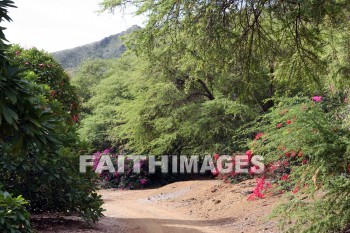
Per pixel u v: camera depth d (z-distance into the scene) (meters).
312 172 5.48
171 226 8.80
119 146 22.50
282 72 8.19
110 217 10.04
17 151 2.94
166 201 13.64
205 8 6.71
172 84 15.93
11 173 6.94
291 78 8.04
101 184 21.23
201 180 17.50
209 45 7.21
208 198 12.23
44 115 3.01
